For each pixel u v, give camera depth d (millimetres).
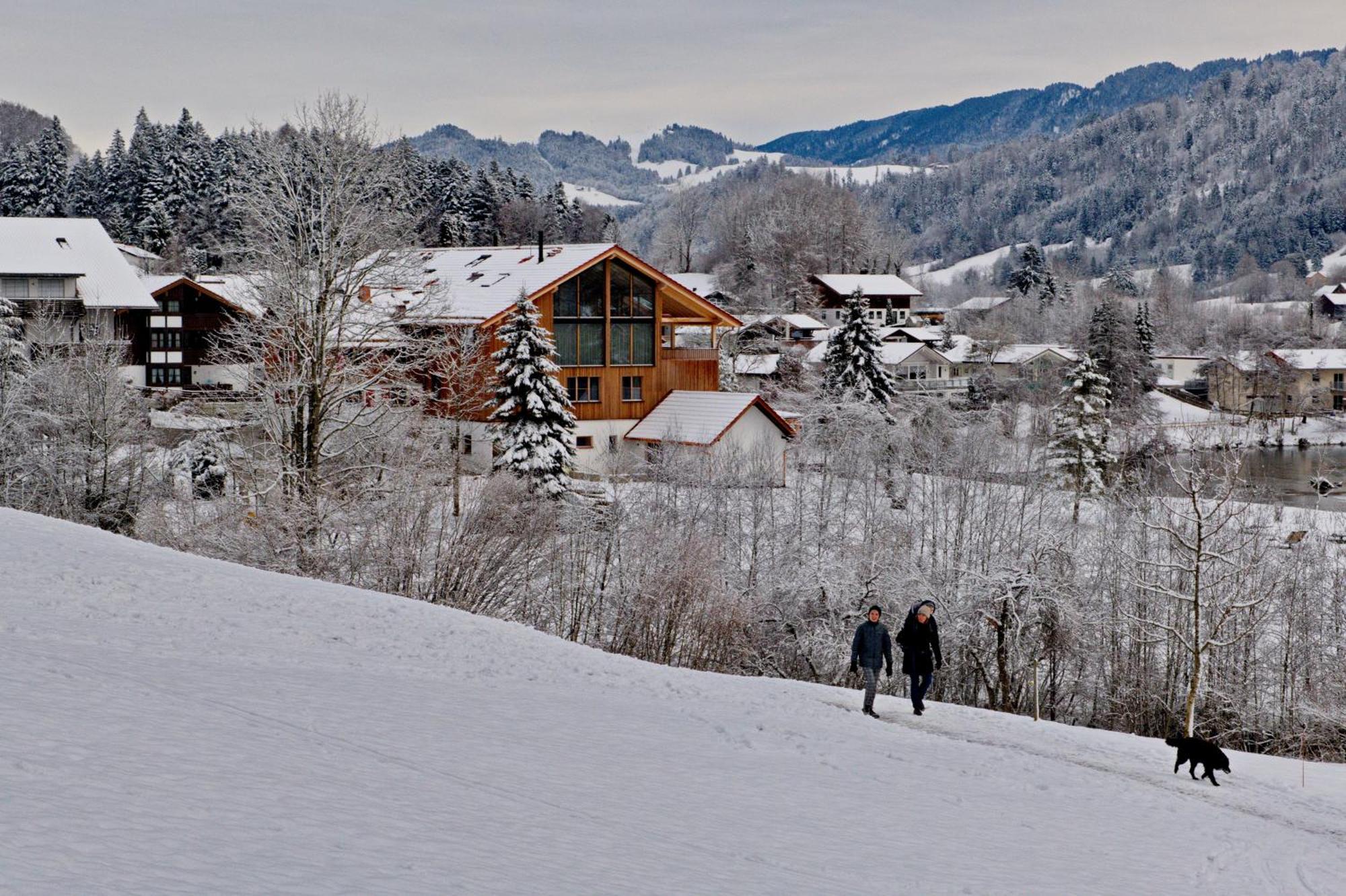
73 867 7508
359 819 10039
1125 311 155875
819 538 49781
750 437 69562
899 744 19344
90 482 50531
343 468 42844
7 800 8695
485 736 14898
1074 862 13828
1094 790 18000
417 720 15047
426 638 22625
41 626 17531
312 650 19734
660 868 10562
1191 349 173000
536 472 52500
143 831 8570
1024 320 172375
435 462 43781
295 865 8445
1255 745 44906
